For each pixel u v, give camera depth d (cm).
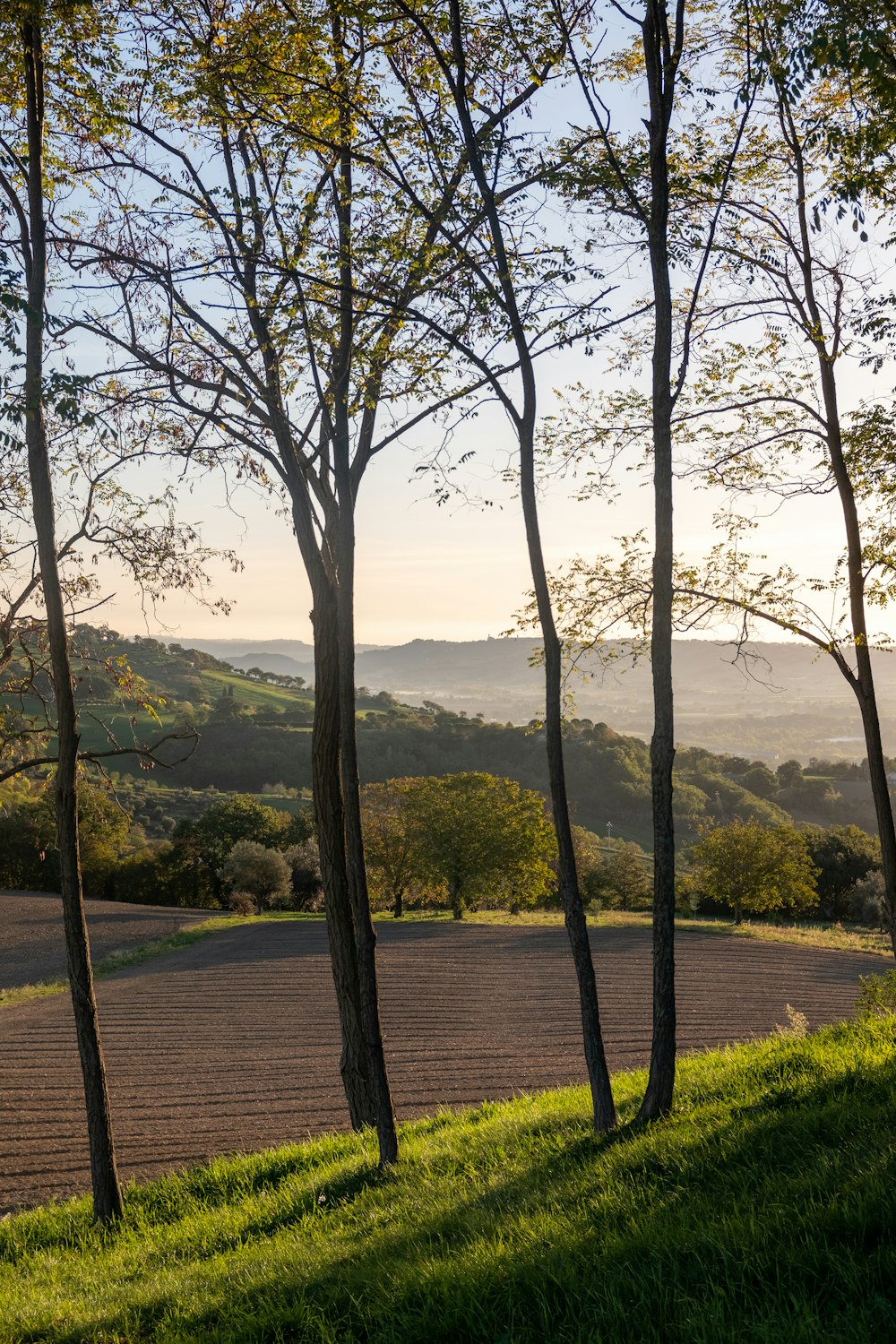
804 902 5875
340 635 985
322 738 1274
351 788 988
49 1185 1447
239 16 1071
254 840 7512
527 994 3200
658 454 853
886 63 767
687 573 1169
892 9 724
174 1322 580
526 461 896
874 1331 351
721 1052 1405
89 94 1030
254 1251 742
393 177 905
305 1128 1716
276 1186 1064
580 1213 559
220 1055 2398
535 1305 449
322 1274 583
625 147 928
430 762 12475
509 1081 2031
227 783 12531
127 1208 1079
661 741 848
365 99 1003
